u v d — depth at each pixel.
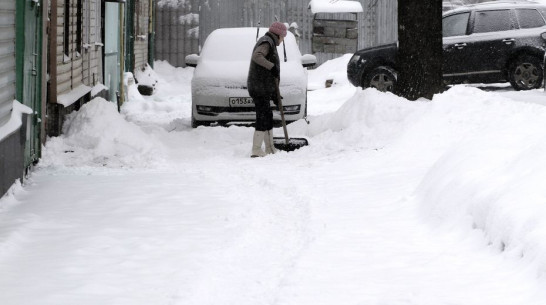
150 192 18.14
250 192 18.14
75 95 27.39
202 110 30.66
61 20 26.17
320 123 26.75
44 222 15.13
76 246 13.38
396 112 24.47
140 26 53.72
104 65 36.03
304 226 14.54
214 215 15.73
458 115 22.36
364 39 60.56
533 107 21.86
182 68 60.88
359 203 16.39
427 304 10.08
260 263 12.43
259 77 23.95
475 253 12.09
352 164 21.06
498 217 11.95
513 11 39.44
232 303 10.55
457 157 15.15
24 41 19.69
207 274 11.70
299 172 20.52
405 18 27.97
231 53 32.09
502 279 10.77
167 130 32.22
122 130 24.56
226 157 24.14
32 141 21.33
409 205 15.56
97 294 11.00
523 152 13.41
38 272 11.99
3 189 16.95
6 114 18.05
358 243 13.27
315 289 10.91
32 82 21.30
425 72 27.86
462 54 39.53
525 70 39.12
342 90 45.12
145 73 51.94
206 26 62.59
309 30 61.53
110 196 17.66
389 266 11.93
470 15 39.81
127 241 13.77
